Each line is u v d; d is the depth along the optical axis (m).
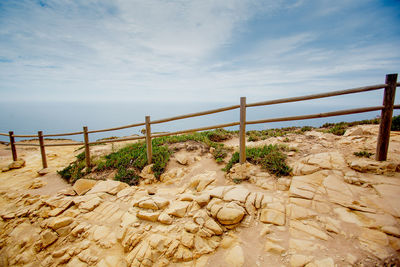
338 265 1.91
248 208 2.91
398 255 1.89
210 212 2.94
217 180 4.32
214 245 2.53
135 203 3.69
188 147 6.42
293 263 2.06
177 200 3.64
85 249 2.95
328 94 3.53
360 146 4.26
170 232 2.85
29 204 4.53
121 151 6.88
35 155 9.63
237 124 4.43
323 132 6.17
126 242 2.85
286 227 2.54
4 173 7.38
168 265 2.45
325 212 2.62
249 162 4.53
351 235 2.21
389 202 2.52
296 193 3.09
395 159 3.36
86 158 6.38
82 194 4.65
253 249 2.36
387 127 3.24
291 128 8.34
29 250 3.18
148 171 5.26
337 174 3.36
